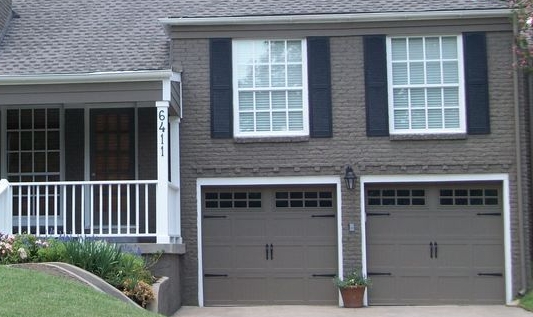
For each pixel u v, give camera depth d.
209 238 15.85
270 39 15.91
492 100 15.63
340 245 15.54
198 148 15.80
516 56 15.39
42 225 16.22
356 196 15.59
